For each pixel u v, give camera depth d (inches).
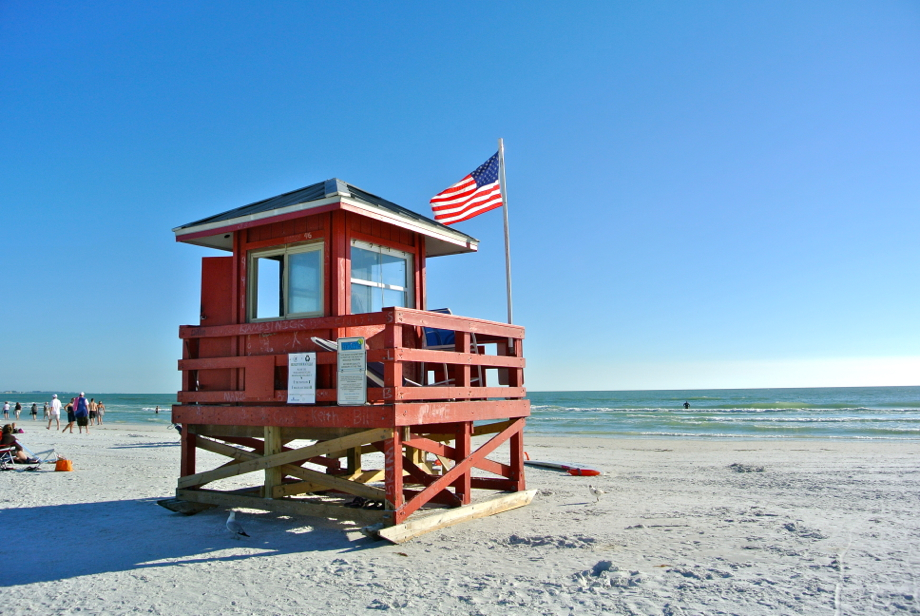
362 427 263.1
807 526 290.0
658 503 358.0
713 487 428.1
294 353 290.8
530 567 221.8
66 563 235.5
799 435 1230.9
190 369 330.0
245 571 220.8
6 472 530.0
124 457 679.1
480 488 380.5
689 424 1673.2
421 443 289.0
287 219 291.7
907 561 227.8
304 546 257.4
